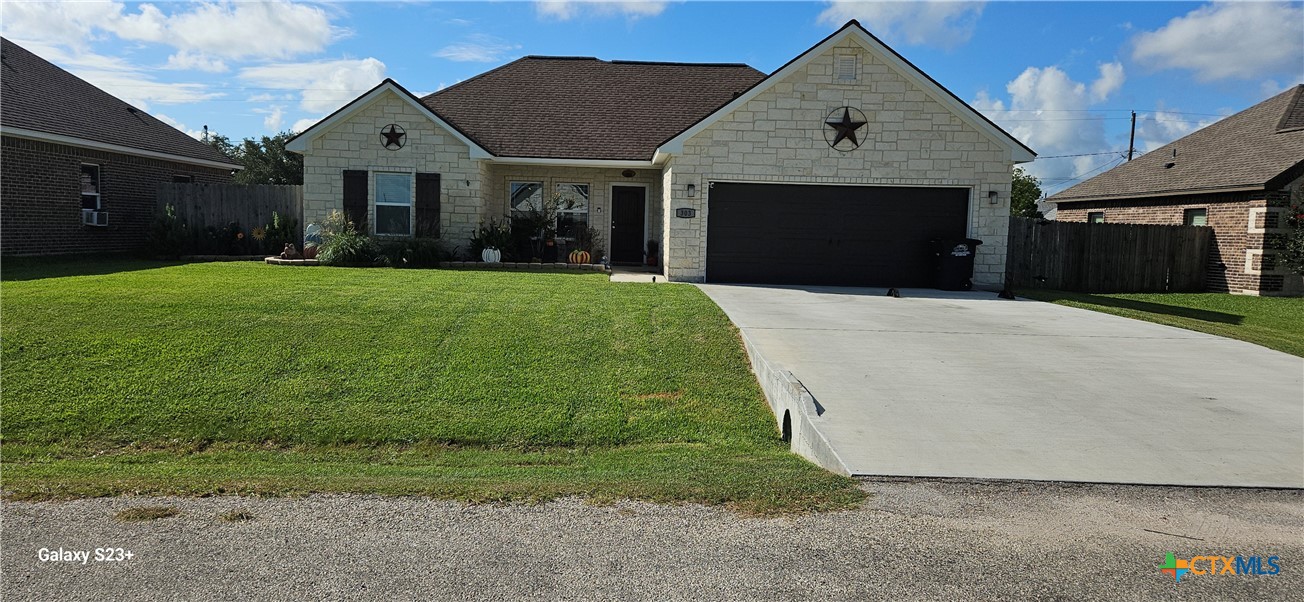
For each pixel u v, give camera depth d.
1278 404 7.05
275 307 9.86
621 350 8.68
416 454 6.36
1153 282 19.61
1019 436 5.99
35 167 17.69
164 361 7.81
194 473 5.54
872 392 7.14
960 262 15.24
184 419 6.75
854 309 12.06
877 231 15.77
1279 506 4.69
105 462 5.93
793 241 15.73
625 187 19.41
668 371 8.15
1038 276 18.53
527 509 4.51
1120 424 6.35
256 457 6.20
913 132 15.45
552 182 19.19
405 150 17.50
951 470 5.21
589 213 19.33
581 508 4.53
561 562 3.79
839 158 15.50
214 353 8.07
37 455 6.07
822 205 15.68
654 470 5.65
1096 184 25.72
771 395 7.47
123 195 20.62
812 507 4.54
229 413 6.88
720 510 4.50
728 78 22.28
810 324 10.39
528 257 17.67
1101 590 3.57
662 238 18.09
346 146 17.45
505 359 8.26
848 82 15.35
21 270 13.70
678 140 15.36
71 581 3.54
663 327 9.61
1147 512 4.54
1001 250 15.62
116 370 7.56
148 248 18.34
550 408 7.18
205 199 18.59
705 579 3.63
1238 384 7.79
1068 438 5.96
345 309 9.89
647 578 3.63
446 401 7.25
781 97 15.38
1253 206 18.66
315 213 17.58
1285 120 20.67
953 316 11.70
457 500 4.66
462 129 17.91
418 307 10.15
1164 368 8.45
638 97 21.03
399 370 7.88
